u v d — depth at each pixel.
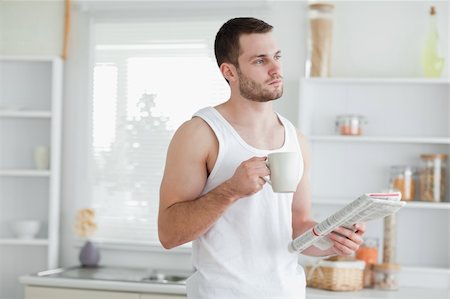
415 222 3.87
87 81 4.29
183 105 4.18
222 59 2.08
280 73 2.00
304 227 2.22
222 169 2.02
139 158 4.22
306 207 2.24
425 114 3.90
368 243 3.73
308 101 3.96
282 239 2.04
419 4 3.91
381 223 3.91
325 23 3.84
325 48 3.84
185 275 3.95
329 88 3.96
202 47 4.15
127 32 4.25
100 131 4.28
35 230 4.20
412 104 3.91
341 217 1.85
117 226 4.23
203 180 2.05
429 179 3.75
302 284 2.08
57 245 4.23
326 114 3.96
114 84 4.27
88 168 4.28
